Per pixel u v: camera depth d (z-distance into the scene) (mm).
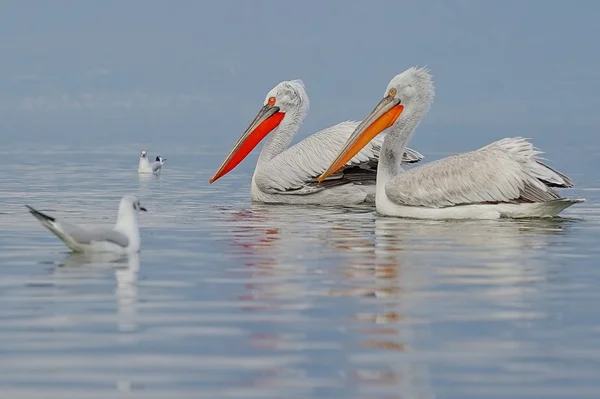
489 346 10102
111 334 10414
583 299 11883
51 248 14984
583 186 24688
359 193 20797
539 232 16734
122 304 11586
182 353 9844
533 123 90562
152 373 9344
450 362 9648
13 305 11492
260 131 22109
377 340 10273
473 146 43875
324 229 17250
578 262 14086
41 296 11906
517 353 9898
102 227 14492
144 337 10336
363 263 14031
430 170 18375
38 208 20078
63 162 33719
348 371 9414
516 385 9094
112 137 56344
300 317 11094
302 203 21078
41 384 9070
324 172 20391
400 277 13086
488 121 100812
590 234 16500
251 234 16703
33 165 32094
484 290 12336
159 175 28781
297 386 9070
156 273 13258
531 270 13539
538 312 11305
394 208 18719
